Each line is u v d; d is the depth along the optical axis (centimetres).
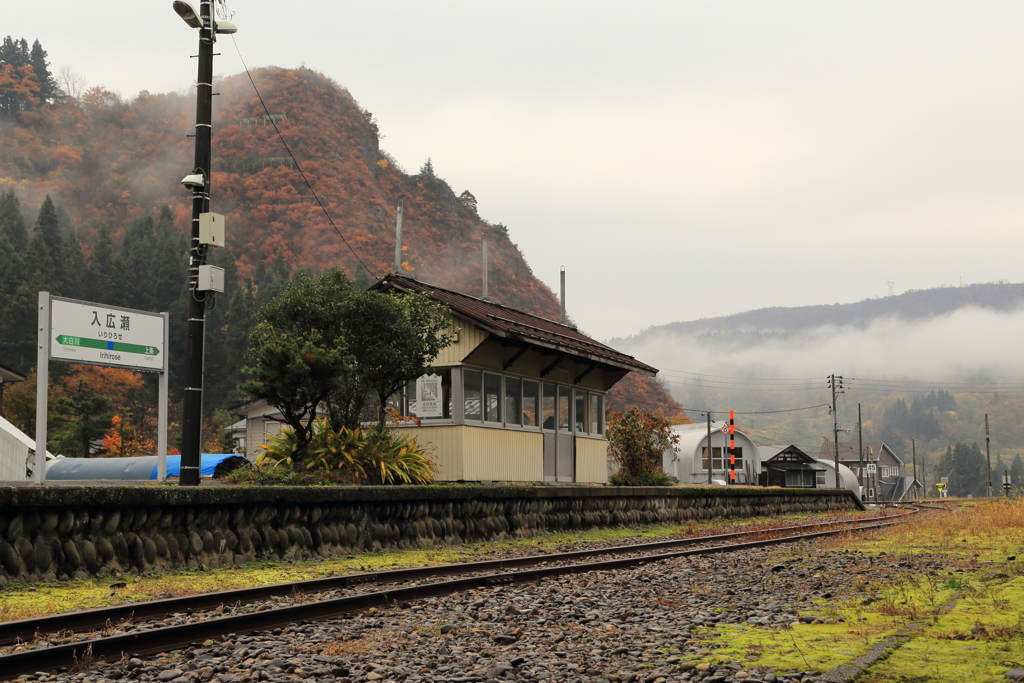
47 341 1270
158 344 1459
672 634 725
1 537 952
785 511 3422
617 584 1071
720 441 7350
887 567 1243
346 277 1806
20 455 2497
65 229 17012
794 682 552
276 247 16900
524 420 2377
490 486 1792
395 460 1717
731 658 625
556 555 1394
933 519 2472
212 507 1199
